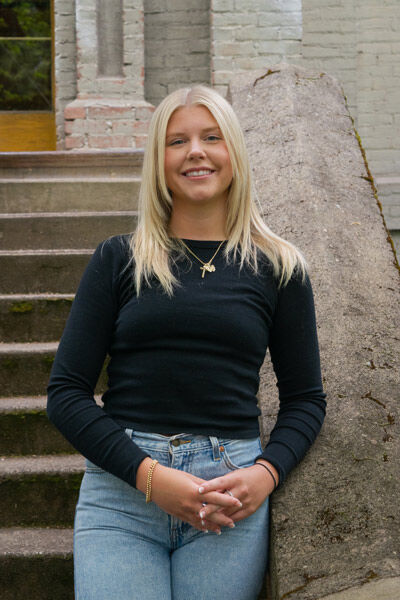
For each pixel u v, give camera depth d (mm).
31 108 5164
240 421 1478
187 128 1564
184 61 4824
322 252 2061
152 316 1454
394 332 1849
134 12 4613
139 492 1439
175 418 1437
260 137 2709
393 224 4816
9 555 1895
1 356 2525
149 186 1588
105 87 4637
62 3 4684
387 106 5043
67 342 1481
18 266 2959
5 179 3578
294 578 1388
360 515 1469
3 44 5117
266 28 4590
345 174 2467
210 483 1366
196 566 1425
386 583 1345
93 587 1369
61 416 1429
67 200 3494
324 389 1708
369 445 1586
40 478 2119
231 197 1604
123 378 1477
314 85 3020
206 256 1563
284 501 1499
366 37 5000
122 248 1553
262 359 1550
